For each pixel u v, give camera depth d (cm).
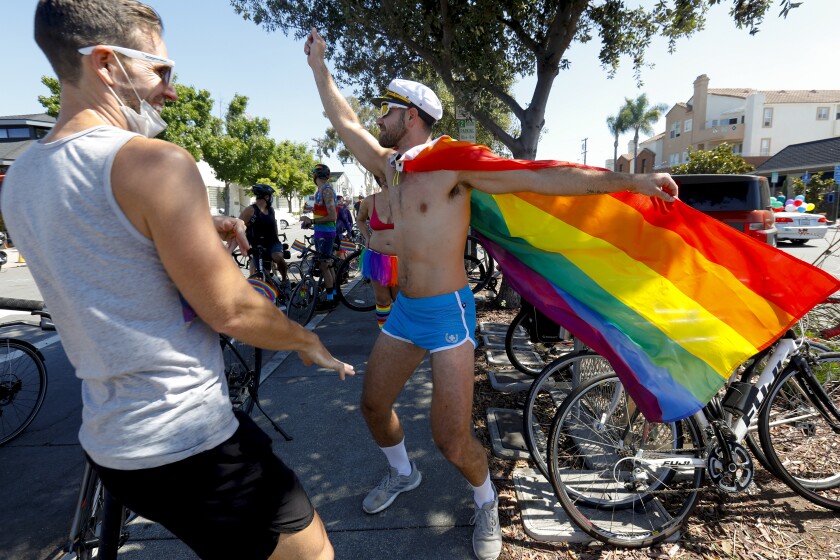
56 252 109
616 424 263
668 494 264
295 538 135
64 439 367
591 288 247
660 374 227
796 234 1490
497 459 308
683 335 233
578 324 246
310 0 740
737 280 234
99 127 110
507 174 204
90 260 108
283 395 413
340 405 392
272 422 343
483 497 231
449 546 239
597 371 289
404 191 221
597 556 230
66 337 119
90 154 107
